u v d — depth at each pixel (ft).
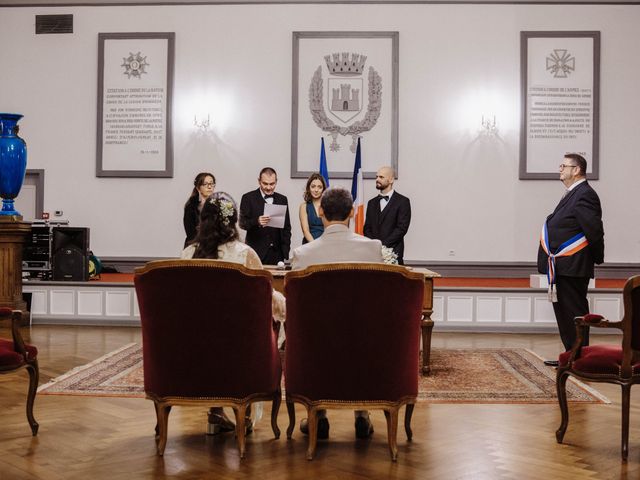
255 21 33.40
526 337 25.35
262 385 10.99
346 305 10.57
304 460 10.84
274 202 24.23
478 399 15.08
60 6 33.81
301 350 10.91
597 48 32.68
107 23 33.78
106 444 11.55
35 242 28.81
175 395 10.88
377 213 23.45
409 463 10.71
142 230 33.63
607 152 32.86
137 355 20.22
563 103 32.81
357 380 10.78
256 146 33.42
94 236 33.73
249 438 12.07
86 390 15.43
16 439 11.76
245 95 33.45
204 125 33.47
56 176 33.86
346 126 33.14
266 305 10.77
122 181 33.71
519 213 32.83
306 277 10.61
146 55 33.55
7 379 16.61
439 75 33.06
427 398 15.15
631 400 15.11
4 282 26.25
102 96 33.68
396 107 32.94
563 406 11.85
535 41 32.81
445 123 33.06
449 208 32.96
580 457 11.03
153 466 10.46
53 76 33.91
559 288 19.11
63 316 27.53
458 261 32.86
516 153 32.89
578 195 18.72
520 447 11.57
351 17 33.19
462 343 23.65
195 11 33.55
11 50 34.04
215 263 10.49
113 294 27.37
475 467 10.52
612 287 29.14
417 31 33.09
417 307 10.83
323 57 33.19
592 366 11.27
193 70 33.53
